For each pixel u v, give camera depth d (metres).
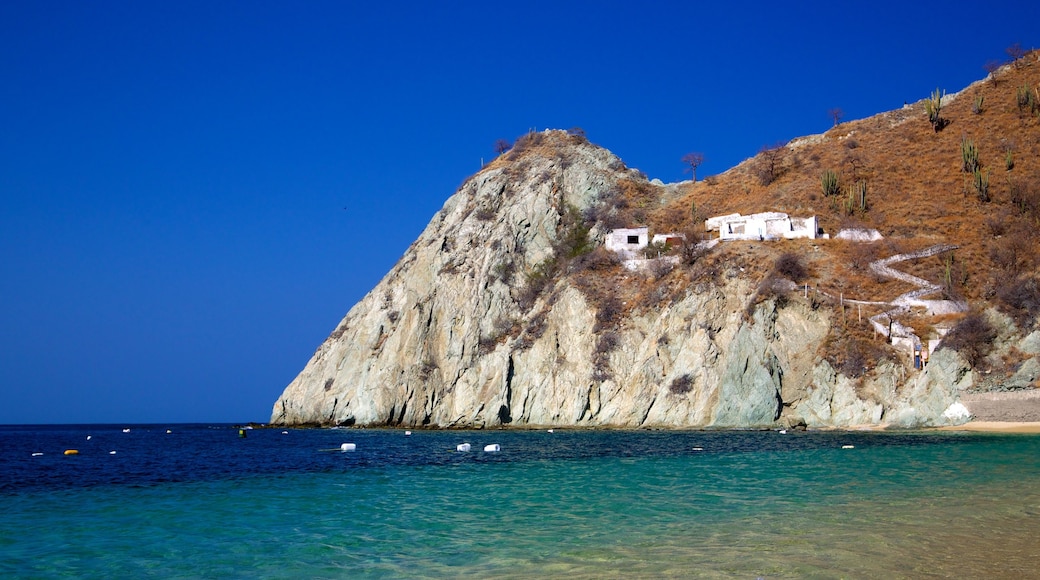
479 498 34.75
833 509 29.89
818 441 64.75
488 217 121.06
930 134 123.56
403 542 25.31
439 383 103.62
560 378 95.75
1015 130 117.38
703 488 36.72
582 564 21.81
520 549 23.94
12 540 26.17
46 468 52.44
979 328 77.50
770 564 21.27
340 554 23.77
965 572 20.19
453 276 112.06
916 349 80.31
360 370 110.19
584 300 100.19
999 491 33.81
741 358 84.69
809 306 86.25
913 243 95.94
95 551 24.47
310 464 52.34
